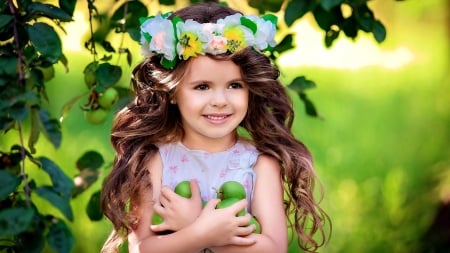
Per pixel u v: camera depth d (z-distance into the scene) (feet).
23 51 8.07
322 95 20.99
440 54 22.00
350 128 19.51
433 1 21.12
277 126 8.20
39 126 8.14
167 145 8.05
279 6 10.81
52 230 7.68
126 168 7.95
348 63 22.50
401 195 16.03
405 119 19.65
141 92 8.13
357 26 10.29
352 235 15.65
